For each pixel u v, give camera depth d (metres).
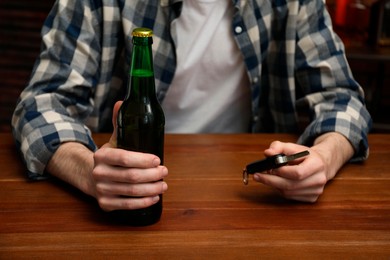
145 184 0.89
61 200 1.02
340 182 1.13
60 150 1.11
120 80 1.48
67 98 1.28
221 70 1.48
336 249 0.87
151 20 1.38
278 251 0.86
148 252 0.85
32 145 1.11
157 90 1.45
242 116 1.59
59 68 1.28
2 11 3.10
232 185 1.09
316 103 1.42
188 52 1.44
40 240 0.87
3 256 0.82
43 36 1.32
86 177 1.03
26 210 0.97
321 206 1.02
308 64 1.44
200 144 1.30
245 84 1.52
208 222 0.94
